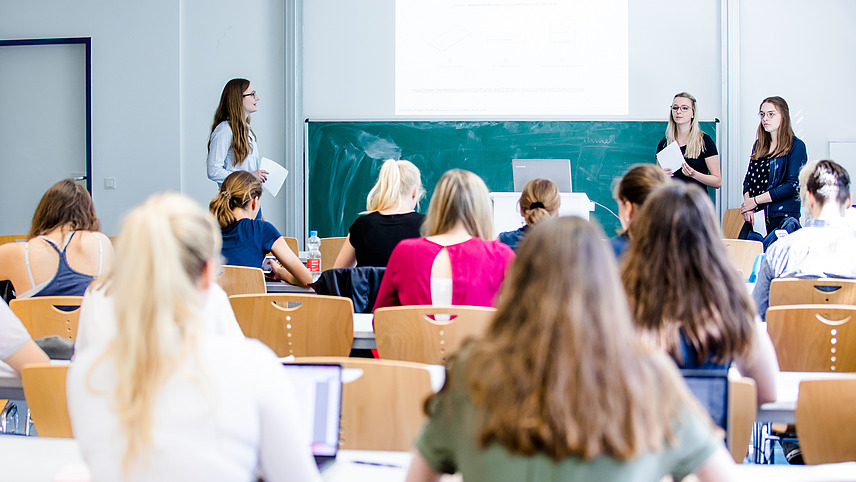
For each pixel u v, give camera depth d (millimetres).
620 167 7078
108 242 3281
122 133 7352
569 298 1036
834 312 2455
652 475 1075
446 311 2514
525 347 1038
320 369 1581
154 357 1133
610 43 7035
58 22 7383
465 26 7074
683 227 1658
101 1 7328
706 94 7055
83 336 1979
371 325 2971
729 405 1451
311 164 7207
